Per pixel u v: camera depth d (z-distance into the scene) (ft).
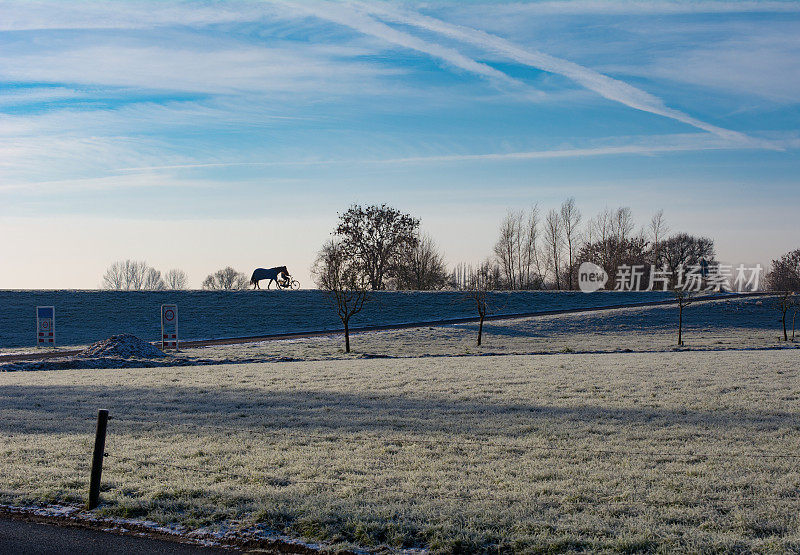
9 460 38.37
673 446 41.75
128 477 34.19
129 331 199.72
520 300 271.90
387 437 44.93
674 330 197.16
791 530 26.32
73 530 26.73
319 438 44.91
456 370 88.79
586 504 29.73
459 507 28.96
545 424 49.26
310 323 218.79
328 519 27.14
